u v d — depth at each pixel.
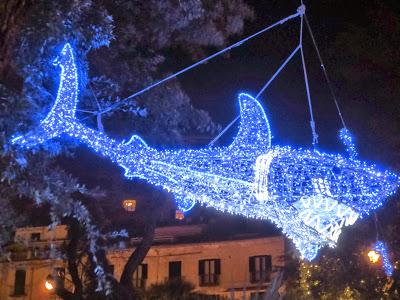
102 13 9.01
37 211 14.50
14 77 7.77
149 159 6.90
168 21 12.50
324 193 7.30
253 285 31.00
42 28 7.86
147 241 15.56
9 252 8.73
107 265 13.88
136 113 11.71
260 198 7.17
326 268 16.89
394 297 15.63
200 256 32.91
